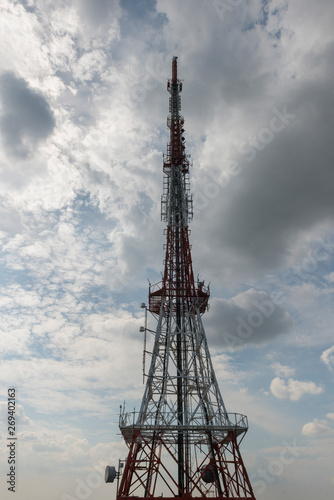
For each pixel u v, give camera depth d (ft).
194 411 194.29
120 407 187.83
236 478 173.99
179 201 270.46
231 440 183.83
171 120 300.20
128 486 173.68
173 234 260.01
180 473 187.83
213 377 208.74
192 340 222.69
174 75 317.63
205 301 241.55
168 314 234.17
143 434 187.62
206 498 163.94
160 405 196.44
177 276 244.63
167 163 285.84
